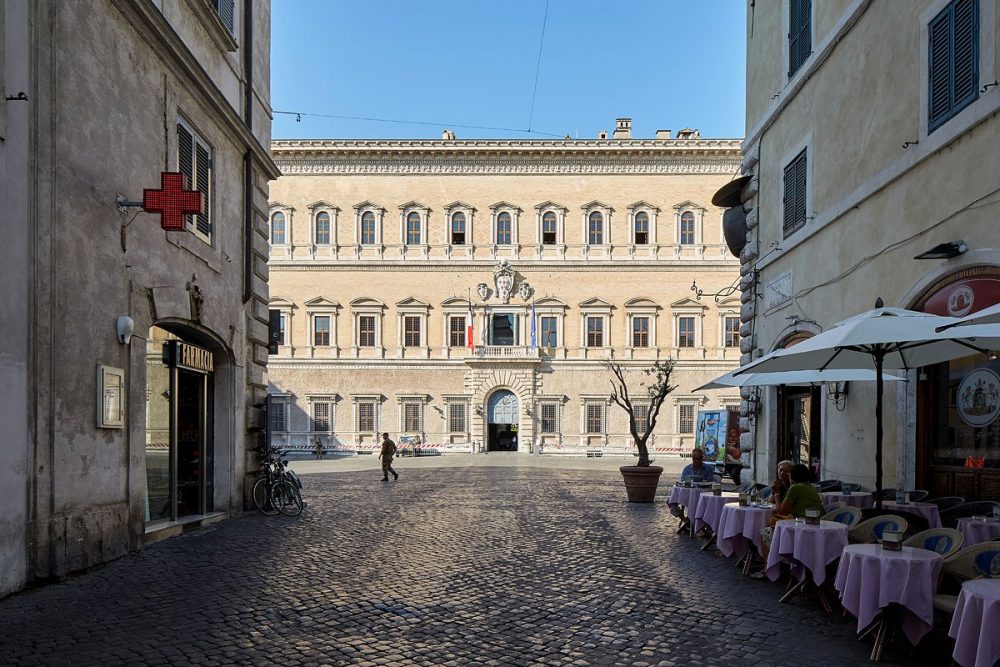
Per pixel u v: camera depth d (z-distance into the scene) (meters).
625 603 7.69
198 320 12.52
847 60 12.90
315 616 7.11
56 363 8.48
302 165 47.50
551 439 46.22
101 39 9.58
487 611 7.36
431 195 47.69
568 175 47.62
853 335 7.23
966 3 9.45
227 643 6.26
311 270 47.31
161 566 9.34
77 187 9.00
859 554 6.42
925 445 10.63
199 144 12.95
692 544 11.30
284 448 44.53
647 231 47.31
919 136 10.49
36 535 8.10
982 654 4.91
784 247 15.64
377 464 34.91
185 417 12.91
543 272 47.19
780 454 16.16
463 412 46.66
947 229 9.80
